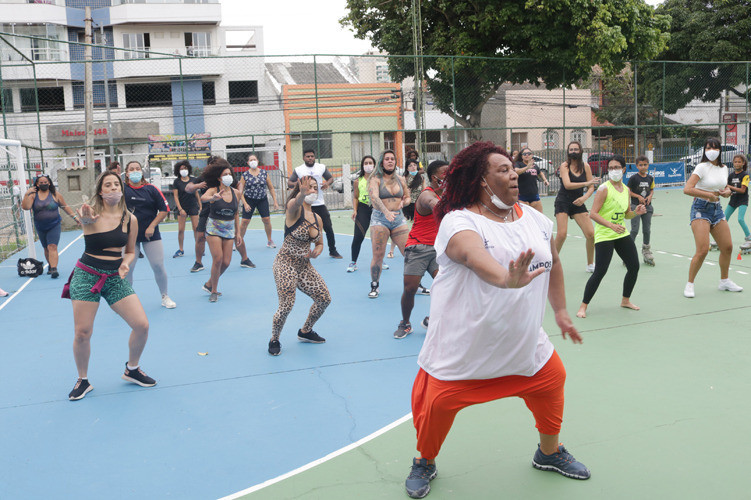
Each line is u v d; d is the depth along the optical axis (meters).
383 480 3.33
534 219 2.92
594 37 20.23
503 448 3.65
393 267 9.70
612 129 24.23
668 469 3.34
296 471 3.46
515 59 20.78
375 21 24.64
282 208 20.41
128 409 4.42
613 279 8.17
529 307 2.79
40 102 37.44
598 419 3.99
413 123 28.98
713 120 25.91
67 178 16.61
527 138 24.84
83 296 4.49
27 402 4.61
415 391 3.13
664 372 4.79
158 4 38.78
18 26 37.06
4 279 9.77
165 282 7.41
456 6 22.08
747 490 3.11
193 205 11.09
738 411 4.04
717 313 6.38
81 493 3.30
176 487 3.33
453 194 2.84
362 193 9.21
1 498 3.27
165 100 37.97
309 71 38.78
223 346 5.86
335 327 6.40
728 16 28.92
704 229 6.91
